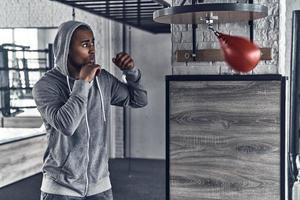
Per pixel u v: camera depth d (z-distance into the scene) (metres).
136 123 6.14
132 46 6.00
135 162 5.84
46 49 5.38
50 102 1.62
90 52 1.70
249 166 2.08
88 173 1.70
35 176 4.86
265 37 2.09
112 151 6.11
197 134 2.14
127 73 1.86
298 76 3.36
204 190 2.16
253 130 2.06
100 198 1.75
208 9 1.62
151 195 4.16
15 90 5.32
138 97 1.92
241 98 2.06
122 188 4.45
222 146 2.11
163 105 5.99
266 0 2.07
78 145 1.66
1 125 5.29
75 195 1.68
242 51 1.36
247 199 2.09
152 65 5.97
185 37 2.21
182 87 2.14
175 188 2.20
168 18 1.80
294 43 3.36
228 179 2.11
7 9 5.54
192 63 2.21
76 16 5.74
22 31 5.47
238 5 1.61
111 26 5.91
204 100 2.12
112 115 6.07
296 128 3.34
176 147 2.18
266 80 2.02
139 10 3.88
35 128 5.04
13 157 4.11
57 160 1.67
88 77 1.56
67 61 1.67
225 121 2.09
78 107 1.54
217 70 2.17
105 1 3.43
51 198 1.68
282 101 2.01
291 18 3.37
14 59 5.40
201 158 2.15
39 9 5.48
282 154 2.03
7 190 4.37
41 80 1.69
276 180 2.05
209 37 2.17
